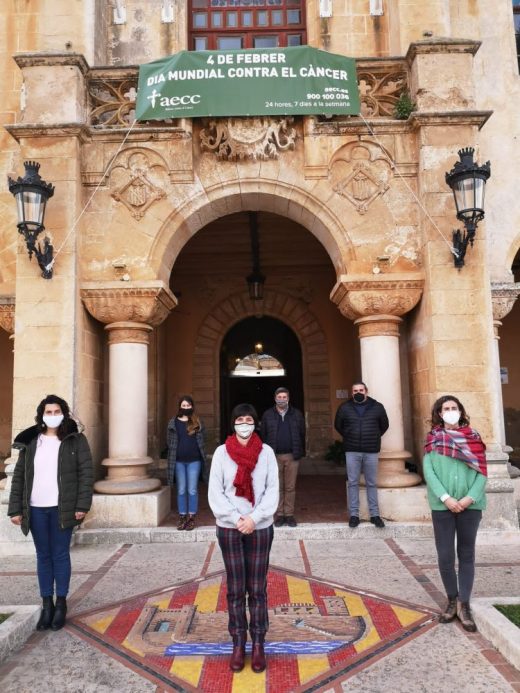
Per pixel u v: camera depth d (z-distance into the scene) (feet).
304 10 30.81
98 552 19.77
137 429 23.26
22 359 21.88
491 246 26.94
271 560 18.31
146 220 23.41
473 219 21.02
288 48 23.24
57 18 26.58
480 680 10.48
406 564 17.66
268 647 11.93
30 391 21.74
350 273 23.26
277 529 21.17
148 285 22.79
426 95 23.21
